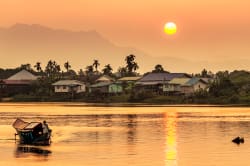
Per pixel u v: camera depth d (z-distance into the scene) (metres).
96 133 158.12
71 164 106.06
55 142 137.62
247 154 116.31
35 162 108.44
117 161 108.75
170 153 118.12
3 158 113.12
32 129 137.88
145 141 138.50
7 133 161.12
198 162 107.38
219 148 125.00
